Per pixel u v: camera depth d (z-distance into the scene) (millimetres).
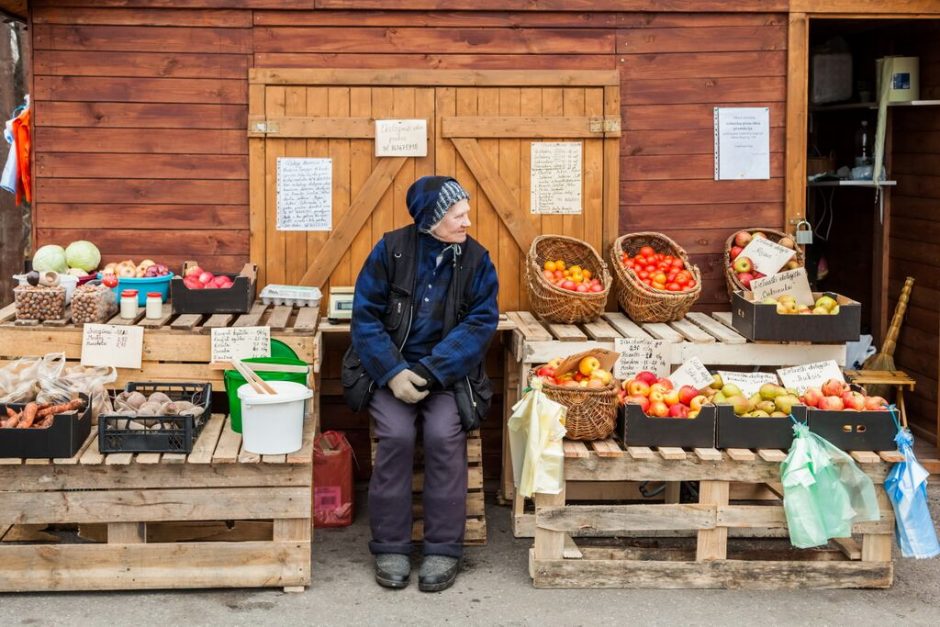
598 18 5969
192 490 4527
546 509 4660
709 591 4684
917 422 6887
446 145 5930
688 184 6070
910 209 6949
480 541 5195
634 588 4703
